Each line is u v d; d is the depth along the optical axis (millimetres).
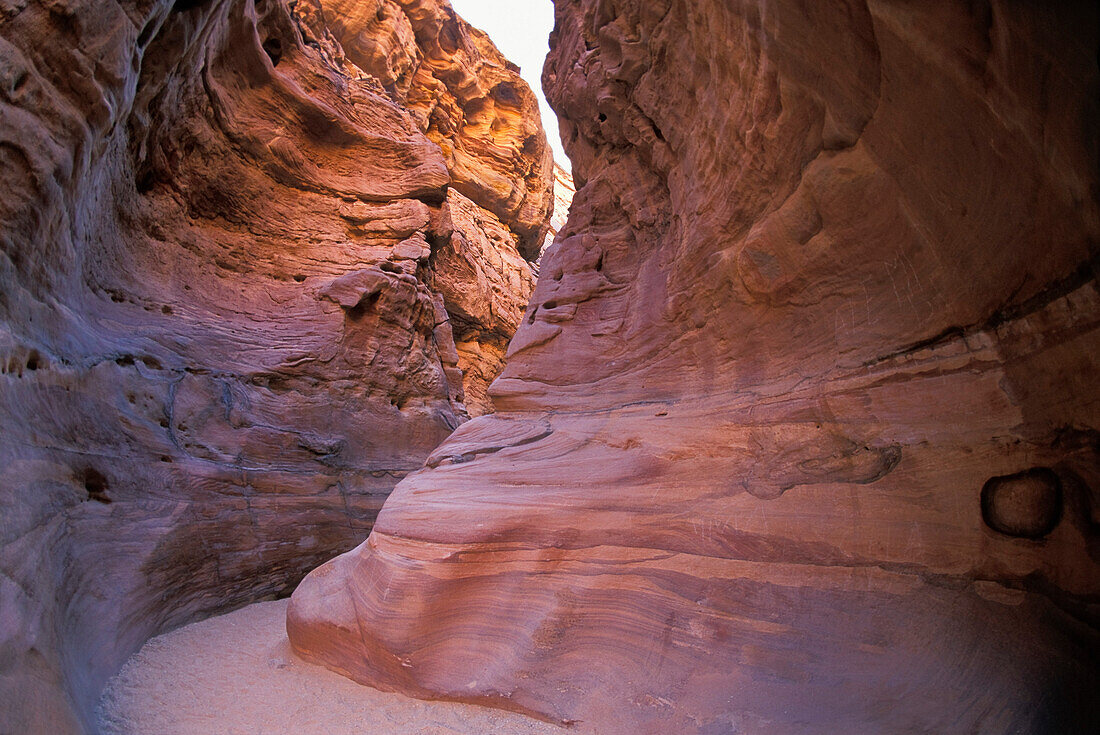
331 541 7898
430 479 5016
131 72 4578
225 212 9320
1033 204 2520
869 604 3160
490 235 24297
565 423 5438
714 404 4594
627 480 4441
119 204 6805
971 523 2938
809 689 3049
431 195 12602
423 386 10578
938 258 3078
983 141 2562
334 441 8617
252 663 4754
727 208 4578
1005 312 2863
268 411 8086
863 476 3422
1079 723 2338
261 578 6879
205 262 8586
